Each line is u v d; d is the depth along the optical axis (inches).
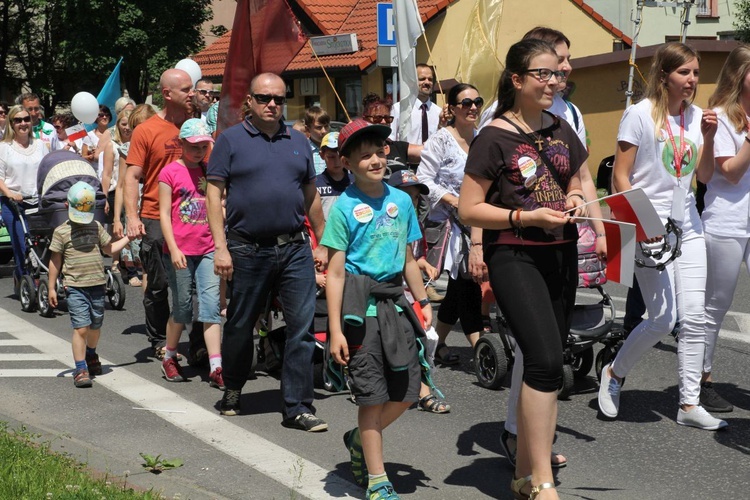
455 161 294.0
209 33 1914.4
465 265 289.1
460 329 360.2
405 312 189.0
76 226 284.8
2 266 524.7
